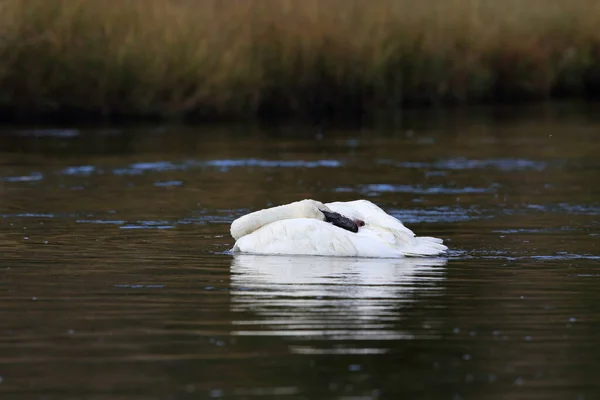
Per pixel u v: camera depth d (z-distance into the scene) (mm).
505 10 84312
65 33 70938
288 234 31328
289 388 19031
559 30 85312
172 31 72562
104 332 22703
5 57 70125
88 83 71438
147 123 71562
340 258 30641
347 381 19406
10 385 19281
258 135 66250
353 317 23844
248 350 21312
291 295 26000
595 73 86125
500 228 36875
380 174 51156
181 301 25469
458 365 20359
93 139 64062
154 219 38969
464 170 52375
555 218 39094
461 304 25062
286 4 75625
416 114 76500
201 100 72688
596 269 29312
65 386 19234
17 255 31703
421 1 81250
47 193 45500
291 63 74688
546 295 26094
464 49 81188
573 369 20125
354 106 76562
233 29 73938
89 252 32250
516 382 19391
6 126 69750
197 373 19875
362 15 78000
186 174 51438
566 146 60500
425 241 31328
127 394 18812
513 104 81750
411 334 22438
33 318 23906
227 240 34438
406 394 18734
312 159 56156
